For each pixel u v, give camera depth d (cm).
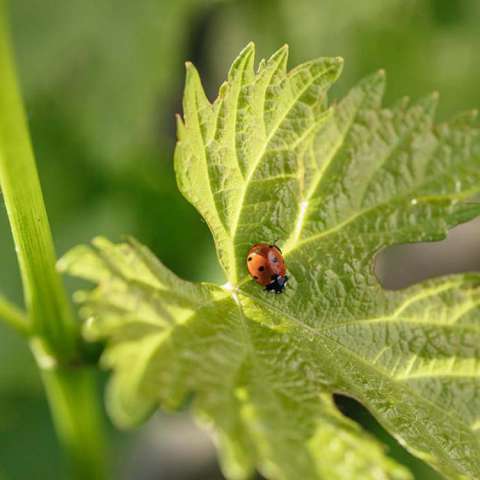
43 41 41
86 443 31
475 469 25
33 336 28
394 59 44
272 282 26
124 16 41
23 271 27
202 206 26
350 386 25
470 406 26
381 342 26
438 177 27
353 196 27
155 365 23
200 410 23
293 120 26
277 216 26
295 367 25
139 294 24
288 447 23
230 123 26
